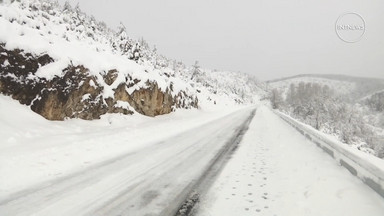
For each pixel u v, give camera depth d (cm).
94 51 1720
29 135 901
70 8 2467
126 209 390
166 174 579
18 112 1001
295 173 556
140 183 515
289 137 1116
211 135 1249
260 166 637
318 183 474
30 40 1181
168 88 2408
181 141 1061
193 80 5959
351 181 469
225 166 645
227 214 372
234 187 486
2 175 537
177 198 434
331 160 639
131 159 727
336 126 4656
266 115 3047
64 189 477
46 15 1728
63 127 1114
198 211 383
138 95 1861
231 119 2359
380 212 347
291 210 380
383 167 398
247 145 952
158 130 1394
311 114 5900
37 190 470
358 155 488
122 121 1527
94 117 1385
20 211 382
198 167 640
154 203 413
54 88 1167
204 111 3878
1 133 823
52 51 1236
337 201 393
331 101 5531
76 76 1303
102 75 1523
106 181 527
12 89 1045
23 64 1093
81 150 809
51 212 379
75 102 1277
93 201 421
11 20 1266
